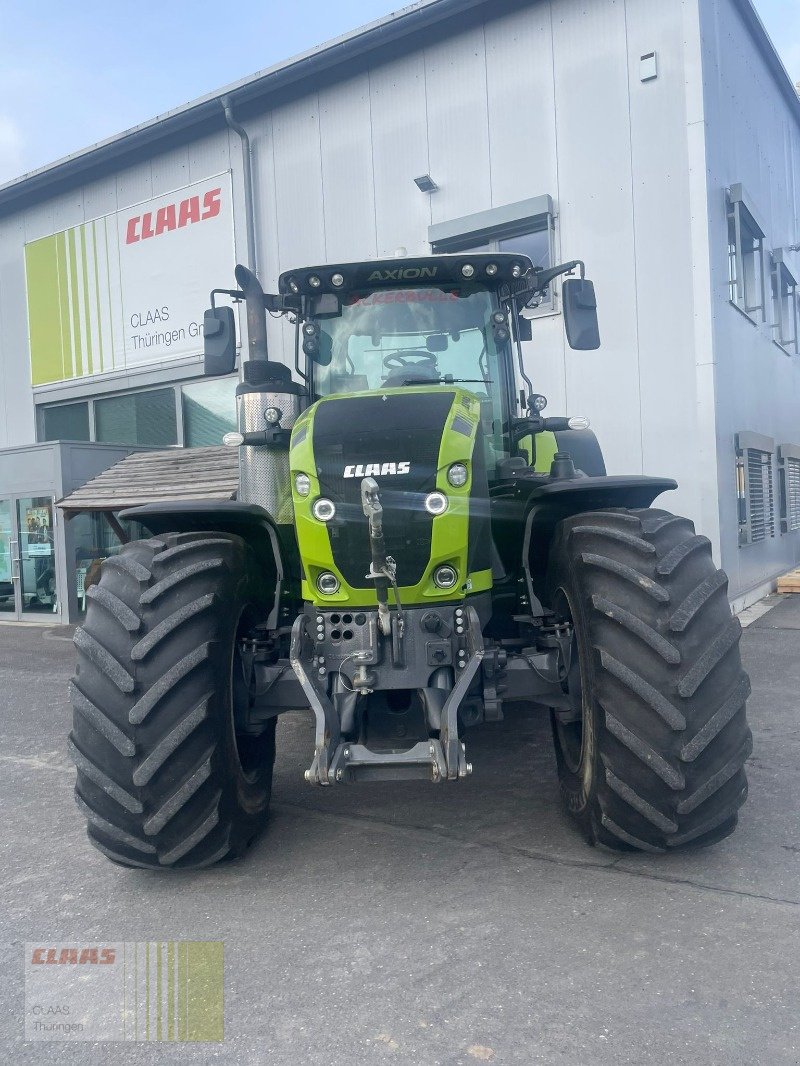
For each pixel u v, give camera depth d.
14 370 14.58
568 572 3.20
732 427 8.98
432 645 3.12
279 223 11.23
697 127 8.34
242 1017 2.27
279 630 3.58
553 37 9.08
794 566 12.70
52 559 12.16
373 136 10.38
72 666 8.48
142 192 12.69
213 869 3.25
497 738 4.93
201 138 11.98
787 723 4.87
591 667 2.95
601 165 8.84
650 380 8.62
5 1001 2.43
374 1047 2.11
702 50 8.34
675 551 2.97
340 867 3.21
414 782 4.19
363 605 3.15
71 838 3.72
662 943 2.52
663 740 2.78
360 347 4.20
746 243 10.43
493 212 9.46
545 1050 2.06
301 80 10.84
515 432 4.16
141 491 10.23
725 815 2.88
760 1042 2.05
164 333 12.66
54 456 11.77
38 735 5.70
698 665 2.80
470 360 4.16
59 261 13.78
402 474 3.15
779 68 11.47
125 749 2.87
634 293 8.69
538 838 3.38
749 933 2.56
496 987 2.33
